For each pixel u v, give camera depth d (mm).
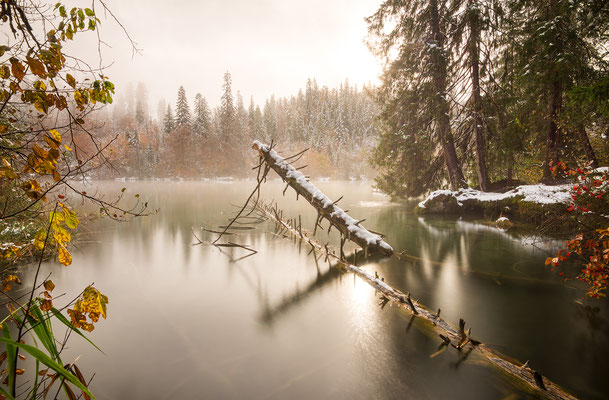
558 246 10984
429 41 20016
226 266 9625
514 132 16375
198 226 16438
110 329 5691
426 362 4676
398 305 6645
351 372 4480
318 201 11289
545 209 12594
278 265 9750
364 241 10375
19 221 7125
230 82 71188
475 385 4148
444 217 18578
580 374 4336
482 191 19094
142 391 4109
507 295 7035
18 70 1624
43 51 1627
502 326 5668
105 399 3959
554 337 5270
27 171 1763
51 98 1810
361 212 21344
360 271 8703
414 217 18781
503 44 17500
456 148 23578
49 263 9250
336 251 11578
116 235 13914
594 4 12695
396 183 25734
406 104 22547
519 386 4086
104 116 77312
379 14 21328
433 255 10547
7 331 1672
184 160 68062
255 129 84312
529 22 16016
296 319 6094
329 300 7004
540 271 8547
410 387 4156
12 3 1644
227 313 6375
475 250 10984
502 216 15906
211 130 71750
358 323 5910
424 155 23438
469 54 18078
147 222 17453
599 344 5031
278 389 4156
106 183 56219
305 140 95875
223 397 4008
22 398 3930
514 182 19891
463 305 6594
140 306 6695
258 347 5121
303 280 8359
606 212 7980
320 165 82938
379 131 25297
